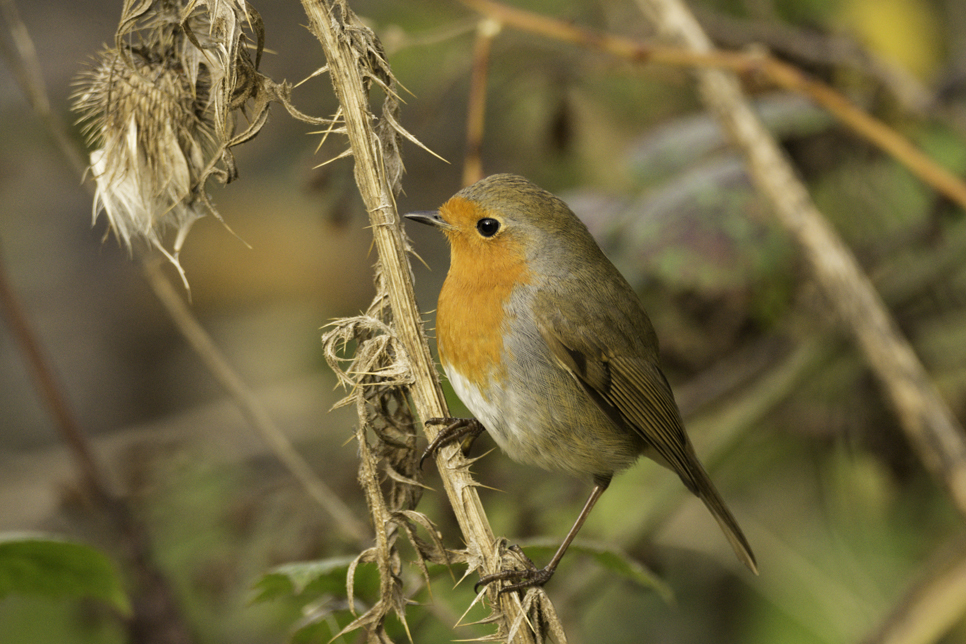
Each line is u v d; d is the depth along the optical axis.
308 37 13.54
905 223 10.16
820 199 10.12
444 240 13.39
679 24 8.57
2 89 12.79
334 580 5.94
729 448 9.20
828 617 9.36
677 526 10.20
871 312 7.63
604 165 11.88
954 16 11.94
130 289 14.11
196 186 5.25
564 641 4.88
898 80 9.72
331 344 4.95
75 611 8.43
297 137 13.55
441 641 8.25
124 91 5.18
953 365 9.80
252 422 7.39
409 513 4.84
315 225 13.71
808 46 10.13
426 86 12.06
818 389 9.77
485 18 8.09
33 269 13.91
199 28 5.03
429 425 5.09
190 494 9.27
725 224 9.02
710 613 9.91
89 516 8.26
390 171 5.11
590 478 7.11
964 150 10.22
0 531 9.84
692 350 9.73
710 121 10.27
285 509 8.54
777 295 9.30
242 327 13.80
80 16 14.84
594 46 7.88
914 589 7.66
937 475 7.34
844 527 9.81
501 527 8.94
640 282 9.52
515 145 12.15
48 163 13.13
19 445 13.12
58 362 13.74
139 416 13.59
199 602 9.11
